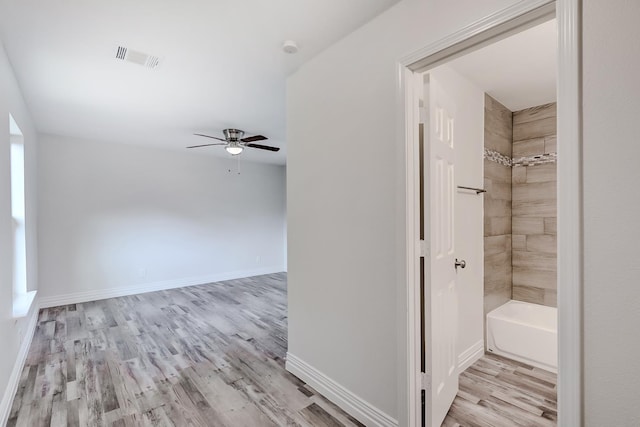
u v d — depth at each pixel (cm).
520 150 327
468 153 258
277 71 241
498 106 308
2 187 200
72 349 292
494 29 128
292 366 244
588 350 103
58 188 439
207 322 369
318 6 165
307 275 229
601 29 99
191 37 195
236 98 298
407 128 159
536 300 315
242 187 639
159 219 532
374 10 168
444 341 189
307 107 226
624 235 96
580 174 103
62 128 402
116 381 234
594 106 100
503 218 317
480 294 277
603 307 100
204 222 586
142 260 514
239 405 204
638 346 94
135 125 390
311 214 224
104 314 399
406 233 159
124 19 176
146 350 290
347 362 196
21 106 283
